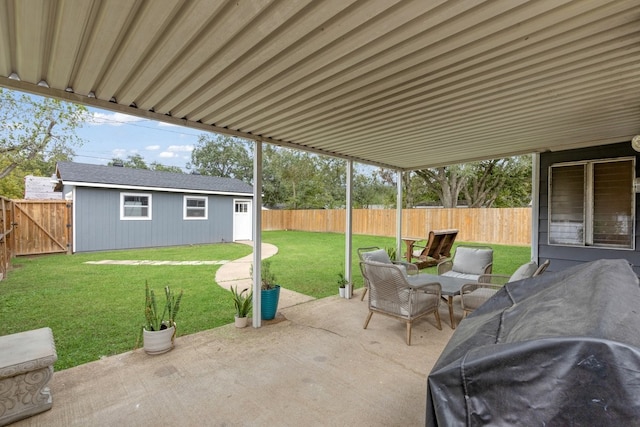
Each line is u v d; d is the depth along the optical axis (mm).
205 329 3607
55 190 14273
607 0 1373
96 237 9945
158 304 4445
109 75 2113
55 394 2314
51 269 6879
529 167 14148
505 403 859
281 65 2004
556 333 893
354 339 3324
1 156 10734
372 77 2180
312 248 10453
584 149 4344
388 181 21094
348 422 2023
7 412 1987
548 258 4672
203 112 2891
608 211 4164
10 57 1887
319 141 4070
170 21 1545
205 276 6238
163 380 2514
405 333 3490
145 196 10930
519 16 1497
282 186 20656
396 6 1427
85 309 4168
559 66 2021
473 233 11391
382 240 12258
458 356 1058
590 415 758
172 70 2055
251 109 2816
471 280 4152
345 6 1427
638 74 2129
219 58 1906
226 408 2166
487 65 2006
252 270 3955
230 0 1391
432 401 1004
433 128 3445
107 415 2086
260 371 2658
